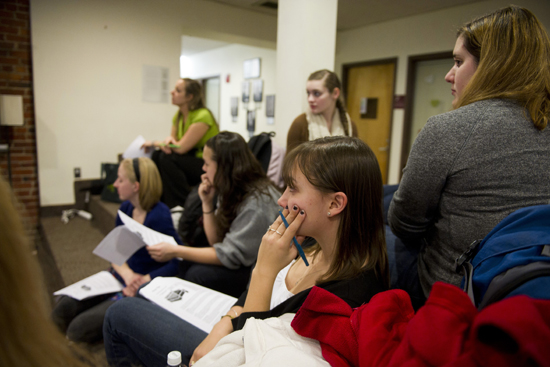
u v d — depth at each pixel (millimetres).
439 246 902
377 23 5113
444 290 466
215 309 1159
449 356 408
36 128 3719
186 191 3258
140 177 1819
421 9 4395
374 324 563
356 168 793
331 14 2871
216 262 1552
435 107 4703
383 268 853
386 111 5207
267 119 6559
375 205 824
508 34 792
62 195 3941
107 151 4121
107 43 3965
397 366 466
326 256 873
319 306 632
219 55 7758
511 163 763
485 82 821
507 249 578
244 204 1532
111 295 1802
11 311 350
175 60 4438
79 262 2688
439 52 4406
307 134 2275
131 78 4152
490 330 385
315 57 2834
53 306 1757
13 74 3594
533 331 345
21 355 358
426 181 865
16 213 372
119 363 1174
